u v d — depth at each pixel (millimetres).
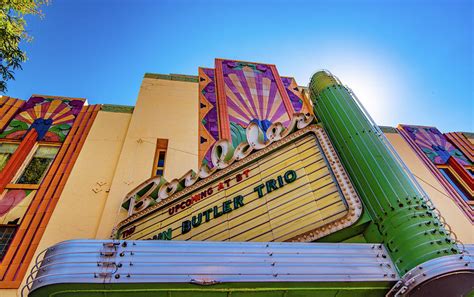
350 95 6395
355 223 4684
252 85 14547
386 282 4062
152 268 3840
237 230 5723
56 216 8844
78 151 11000
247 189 6262
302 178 5652
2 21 9922
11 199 9219
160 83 14039
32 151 10922
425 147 13898
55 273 3705
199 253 4059
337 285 4039
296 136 6316
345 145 5492
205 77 14625
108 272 3754
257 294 3980
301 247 4293
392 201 4566
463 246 4176
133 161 10547
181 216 6988
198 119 12422
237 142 11594
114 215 8891
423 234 4168
